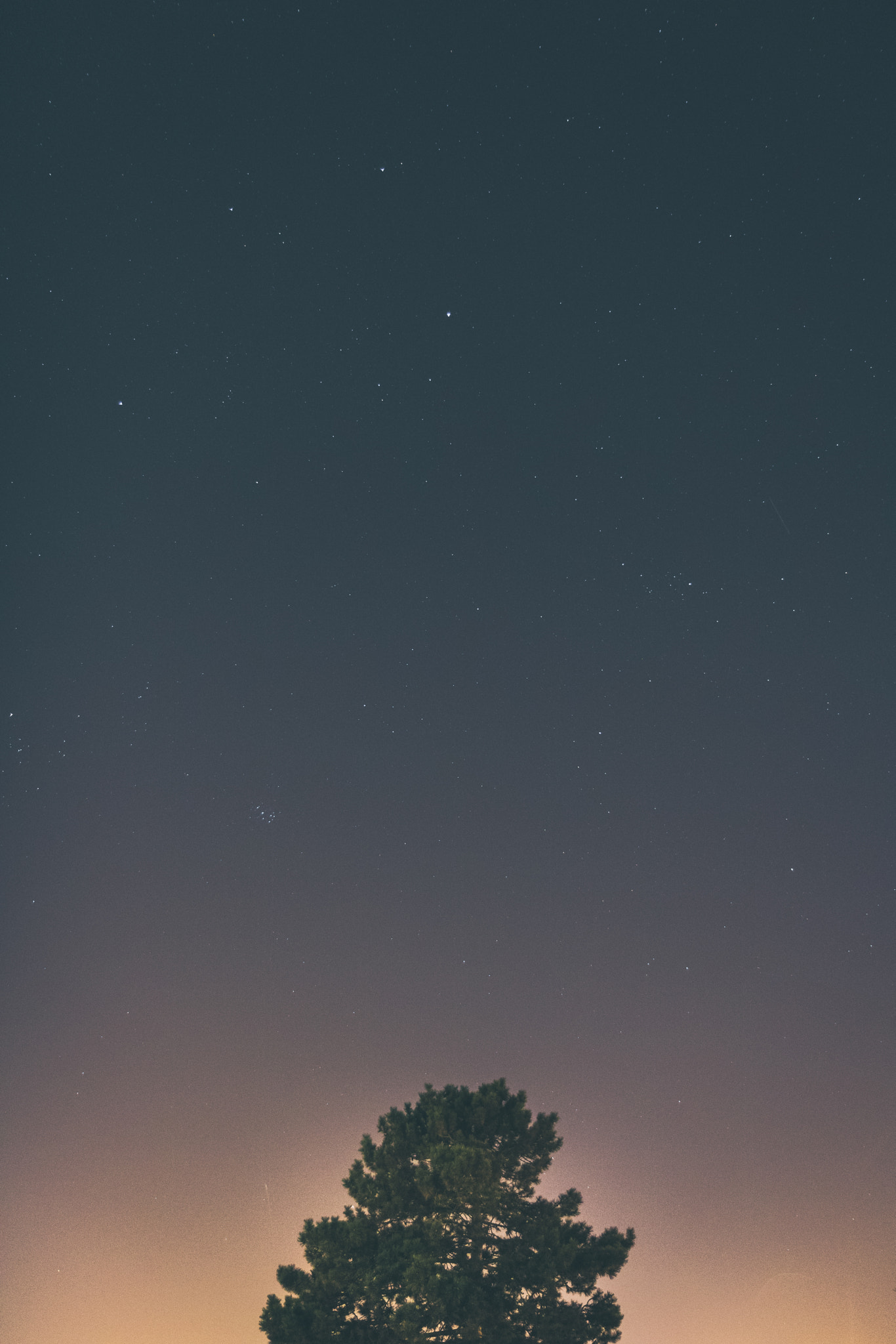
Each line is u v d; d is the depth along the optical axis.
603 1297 16.28
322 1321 15.13
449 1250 16.05
